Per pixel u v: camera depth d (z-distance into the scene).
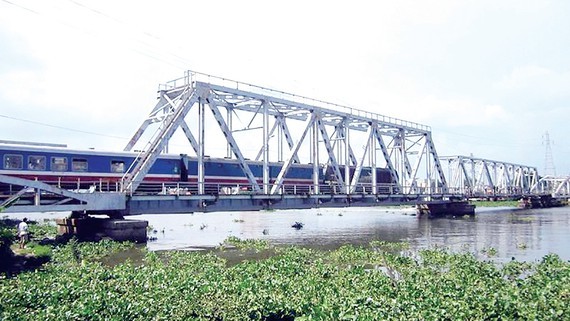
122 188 32.31
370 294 15.83
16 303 14.58
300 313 13.99
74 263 23.94
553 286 16.81
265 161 40.53
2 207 25.27
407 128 61.44
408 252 31.34
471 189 84.62
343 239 40.47
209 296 15.47
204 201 35.34
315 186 45.16
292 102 43.66
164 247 33.06
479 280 18.77
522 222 59.25
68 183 32.59
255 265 21.69
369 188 61.38
